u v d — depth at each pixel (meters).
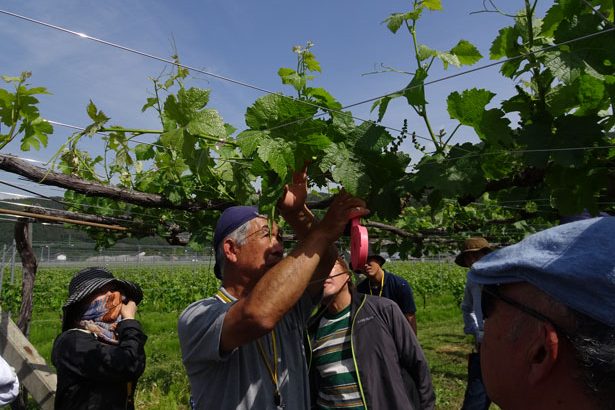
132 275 26.42
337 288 2.57
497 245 6.23
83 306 2.72
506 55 1.61
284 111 1.25
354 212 1.46
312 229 1.53
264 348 1.82
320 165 1.29
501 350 0.83
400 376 2.52
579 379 0.70
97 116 1.74
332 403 2.50
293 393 1.86
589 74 1.29
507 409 0.83
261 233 1.87
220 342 1.55
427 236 5.08
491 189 1.62
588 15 1.32
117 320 2.80
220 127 1.43
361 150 1.32
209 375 1.71
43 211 3.66
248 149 1.24
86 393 2.51
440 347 9.91
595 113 1.41
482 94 1.36
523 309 0.79
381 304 2.67
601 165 1.47
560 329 0.73
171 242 4.81
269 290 1.43
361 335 2.52
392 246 5.44
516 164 1.59
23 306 3.77
